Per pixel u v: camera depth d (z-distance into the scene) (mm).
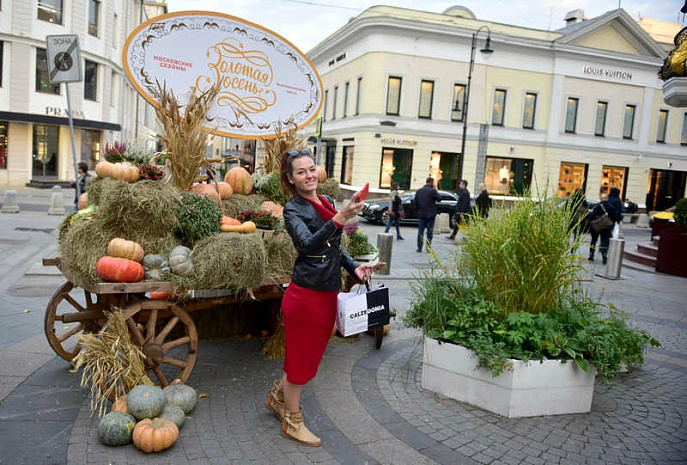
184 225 3729
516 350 3627
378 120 25094
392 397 3883
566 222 4016
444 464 2994
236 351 4695
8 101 22453
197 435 3193
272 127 5652
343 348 4965
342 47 28516
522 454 3135
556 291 4070
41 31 22891
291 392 3154
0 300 5824
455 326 3908
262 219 4312
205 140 4492
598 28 27484
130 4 32188
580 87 27984
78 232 3479
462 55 25750
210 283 3553
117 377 3260
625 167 29734
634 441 3355
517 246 3938
